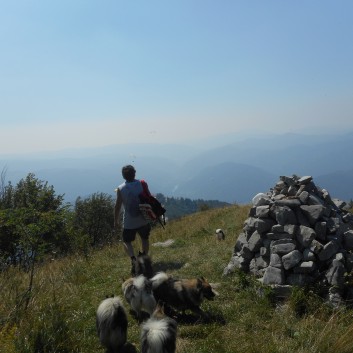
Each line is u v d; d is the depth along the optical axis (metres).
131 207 5.93
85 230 16.27
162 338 3.18
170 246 8.81
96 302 5.18
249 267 5.38
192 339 4.06
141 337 3.29
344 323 4.18
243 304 4.70
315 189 5.67
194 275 5.89
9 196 10.17
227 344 3.91
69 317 4.58
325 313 4.34
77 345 3.88
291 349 3.78
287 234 5.03
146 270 5.29
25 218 4.90
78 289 5.77
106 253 8.77
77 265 7.34
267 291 4.67
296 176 5.85
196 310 4.48
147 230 6.11
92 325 4.41
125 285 4.63
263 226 5.27
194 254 7.09
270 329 4.18
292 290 4.59
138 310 4.45
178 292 4.51
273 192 5.87
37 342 3.73
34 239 4.86
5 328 3.92
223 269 5.88
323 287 4.64
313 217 5.05
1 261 7.09
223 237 8.81
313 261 4.78
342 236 5.12
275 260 4.91
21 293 4.83
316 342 3.81
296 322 4.27
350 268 4.74
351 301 4.46
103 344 3.73
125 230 6.00
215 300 4.91
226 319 4.45
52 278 6.34
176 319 4.52
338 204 6.21
